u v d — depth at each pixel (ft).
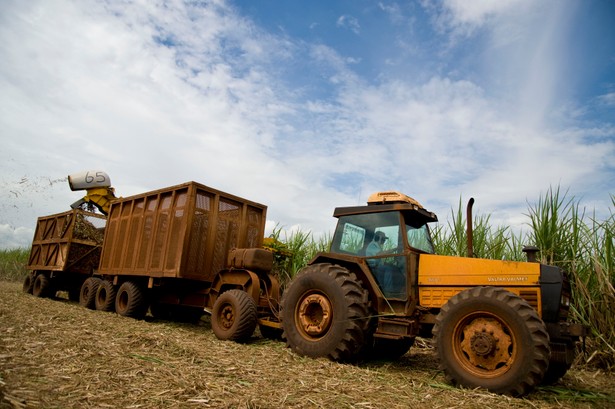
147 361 12.24
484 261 14.71
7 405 7.52
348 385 11.86
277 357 15.37
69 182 34.73
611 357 17.06
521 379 11.76
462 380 12.75
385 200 17.33
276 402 9.64
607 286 17.97
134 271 25.52
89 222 35.14
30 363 10.62
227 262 22.65
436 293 15.40
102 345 13.79
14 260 55.67
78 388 9.16
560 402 12.34
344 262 17.19
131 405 8.48
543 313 13.28
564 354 13.24
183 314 26.40
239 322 18.66
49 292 35.81
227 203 24.56
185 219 22.25
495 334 12.60
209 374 11.48
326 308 15.79
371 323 15.92
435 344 13.50
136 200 27.40
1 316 18.06
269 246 27.48
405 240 16.05
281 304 17.63
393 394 11.48
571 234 19.62
